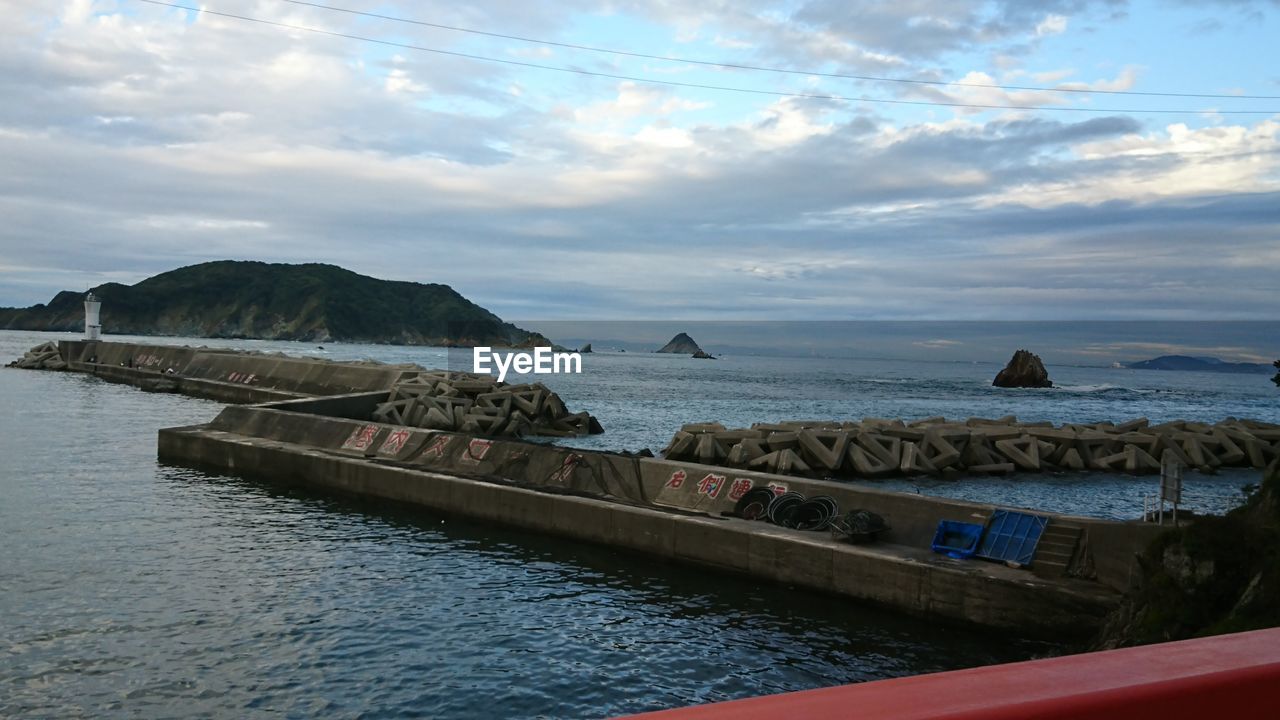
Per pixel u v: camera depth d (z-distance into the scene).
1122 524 14.17
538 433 43.34
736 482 19.62
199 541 18.77
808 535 17.03
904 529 16.84
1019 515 15.58
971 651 13.63
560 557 18.61
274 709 10.75
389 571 16.94
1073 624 13.56
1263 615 9.34
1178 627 10.49
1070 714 1.32
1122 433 39.53
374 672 11.91
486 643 13.14
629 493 21.11
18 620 13.41
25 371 78.75
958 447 34.88
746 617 14.97
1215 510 26.97
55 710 10.59
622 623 14.38
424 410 41.19
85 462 28.88
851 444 33.03
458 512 22.27
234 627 13.43
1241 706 1.46
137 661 12.05
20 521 19.89
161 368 69.94
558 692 11.48
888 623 14.85
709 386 99.31
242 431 30.53
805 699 1.38
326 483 25.59
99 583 15.40
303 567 16.98
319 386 52.97
